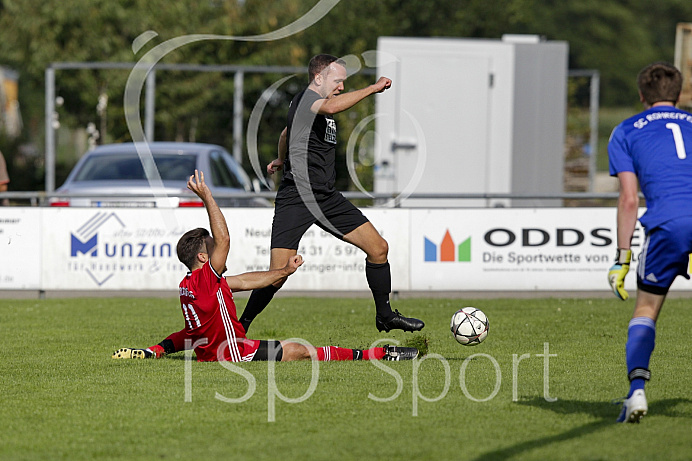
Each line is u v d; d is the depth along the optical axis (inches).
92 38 3688.5
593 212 1646.2
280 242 992.2
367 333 1182.9
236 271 1653.5
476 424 660.7
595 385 810.8
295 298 1636.3
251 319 1021.2
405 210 1659.7
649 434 627.2
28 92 7007.9
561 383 819.4
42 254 1678.2
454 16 5093.5
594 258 1654.8
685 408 713.0
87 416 692.1
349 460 566.6
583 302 1552.7
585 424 659.4
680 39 2738.7
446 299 1620.3
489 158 2354.8
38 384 820.0
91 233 1679.4
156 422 671.8
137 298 1656.0
